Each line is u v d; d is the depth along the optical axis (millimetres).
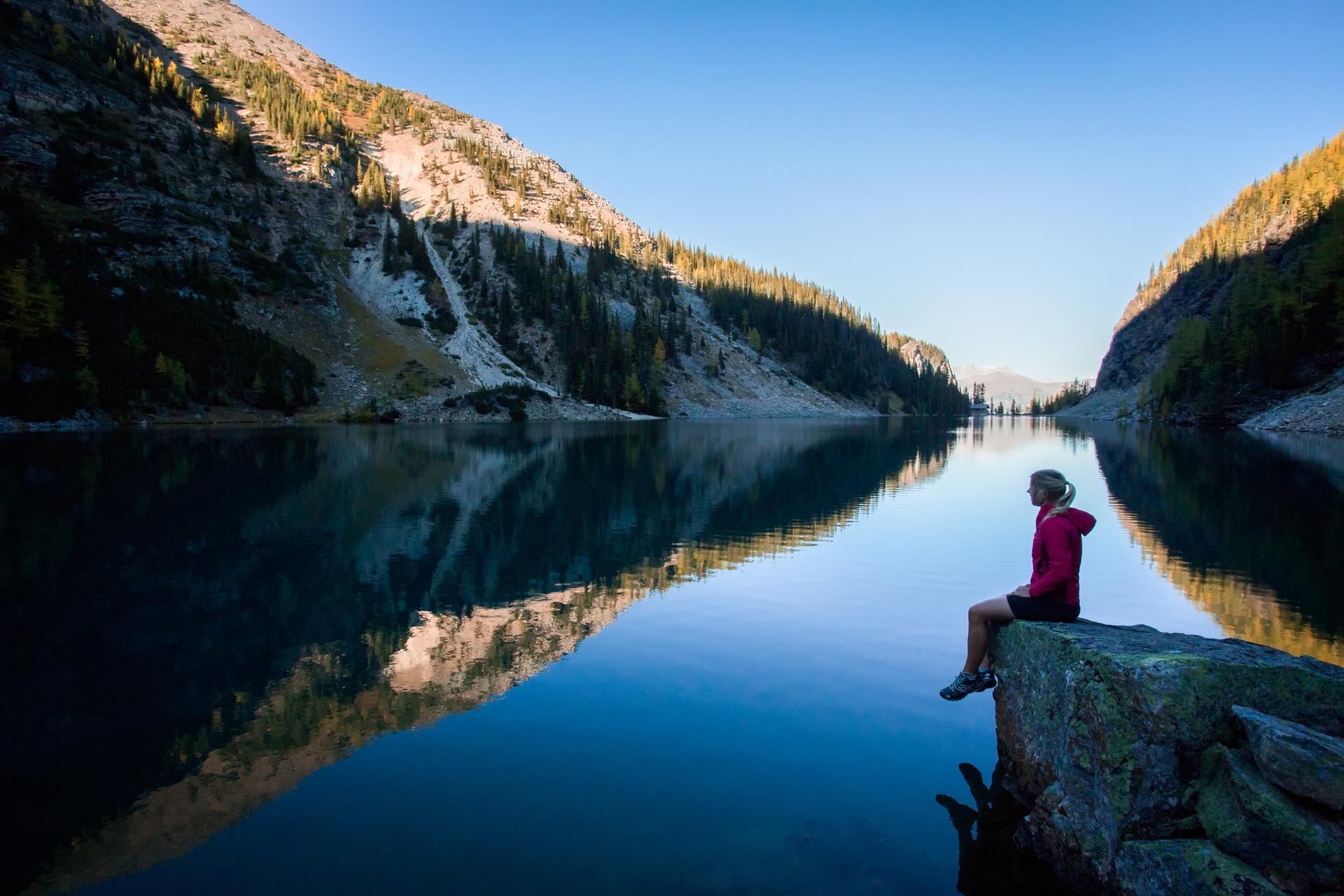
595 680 8039
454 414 97312
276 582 12602
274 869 4609
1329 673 4453
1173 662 4410
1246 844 3846
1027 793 5492
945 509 21641
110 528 17406
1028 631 5754
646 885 4379
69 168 90375
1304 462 34031
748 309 187625
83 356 62562
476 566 13977
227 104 176000
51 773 5996
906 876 4539
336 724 6902
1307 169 134750
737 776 5848
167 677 8180
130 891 4406
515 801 5465
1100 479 28453
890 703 7363
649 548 15734
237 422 77438
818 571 13422
